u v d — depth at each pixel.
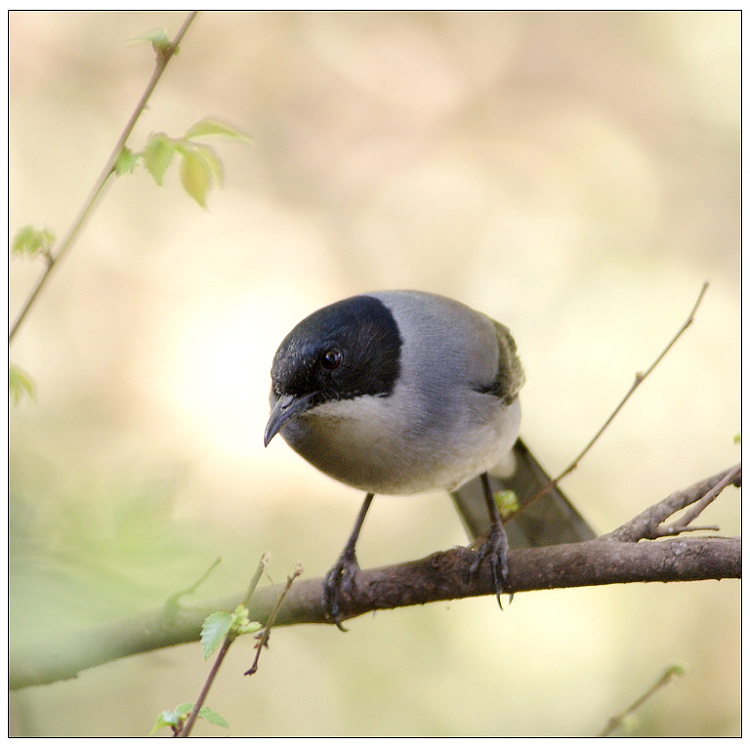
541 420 12.64
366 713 9.82
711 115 15.31
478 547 5.98
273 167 15.27
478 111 15.80
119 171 4.25
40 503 3.30
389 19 16.47
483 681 10.15
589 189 15.02
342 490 12.28
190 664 9.50
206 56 15.55
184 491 4.62
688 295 13.77
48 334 12.94
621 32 16.16
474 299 14.04
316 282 14.16
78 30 14.83
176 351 13.20
